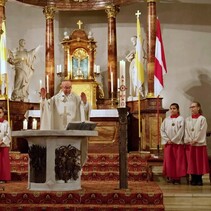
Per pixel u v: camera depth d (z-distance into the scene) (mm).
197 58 16281
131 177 11156
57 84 16766
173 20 16469
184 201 8891
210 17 16297
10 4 16703
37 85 16766
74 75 15828
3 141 10789
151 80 14648
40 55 16906
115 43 16125
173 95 16219
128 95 16484
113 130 14672
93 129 9242
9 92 16328
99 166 11828
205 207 8742
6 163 10836
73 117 9953
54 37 17000
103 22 17078
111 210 8250
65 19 17078
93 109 15258
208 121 15977
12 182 11062
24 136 8992
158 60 12953
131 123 15305
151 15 14859
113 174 11383
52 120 9883
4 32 13875
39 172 9062
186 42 16375
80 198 8578
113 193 8578
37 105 16062
